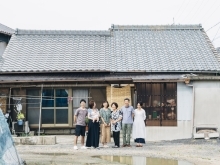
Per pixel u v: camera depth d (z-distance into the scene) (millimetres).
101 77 20312
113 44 23938
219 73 21250
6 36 27266
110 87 20062
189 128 18672
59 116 20250
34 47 23391
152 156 12195
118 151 13461
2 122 8383
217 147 14938
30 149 14109
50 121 20203
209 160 11469
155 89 18906
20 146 15281
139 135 15289
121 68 21000
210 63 21766
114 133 14930
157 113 18828
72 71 20672
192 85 18625
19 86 19969
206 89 18625
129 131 15180
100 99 20219
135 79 18875
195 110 18594
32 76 20734
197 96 18625
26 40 24109
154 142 17469
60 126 20109
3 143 7910
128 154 12602
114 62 21703
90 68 20938
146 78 19062
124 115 15164
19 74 20906
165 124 18750
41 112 20188
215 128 18531
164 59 22203
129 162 10828
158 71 20859
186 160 11398
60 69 20766
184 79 18500
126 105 15219
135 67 21141
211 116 18594
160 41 24469
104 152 13102
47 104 20266
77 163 10406
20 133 19453
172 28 25984
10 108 19969
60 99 20281
